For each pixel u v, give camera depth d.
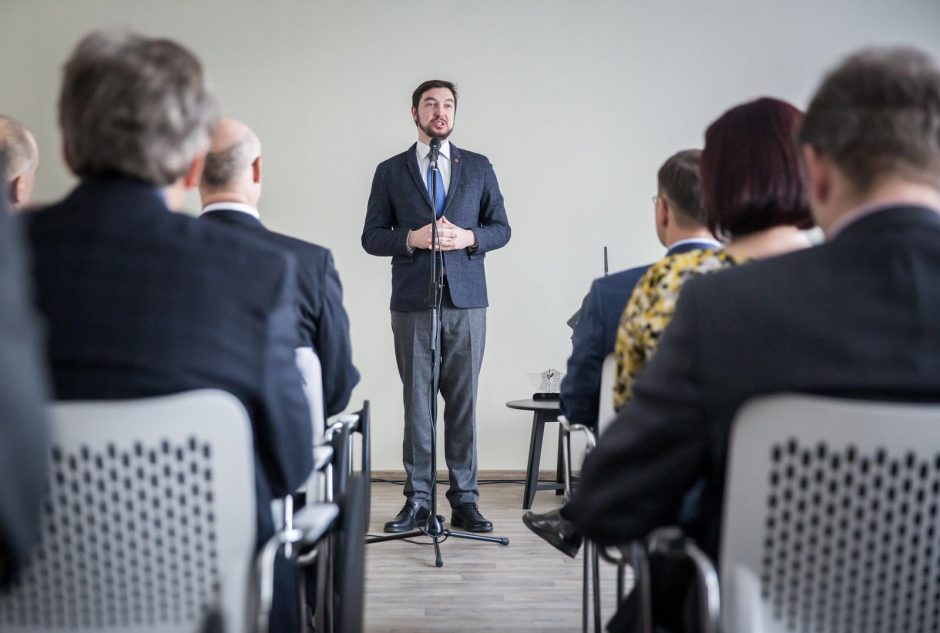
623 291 2.18
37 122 5.82
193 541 1.21
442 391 4.38
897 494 1.04
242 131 2.41
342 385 2.54
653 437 1.16
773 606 1.11
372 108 5.81
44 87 5.82
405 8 5.80
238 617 1.22
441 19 5.80
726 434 1.12
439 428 5.55
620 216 5.84
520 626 3.02
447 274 4.23
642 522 1.21
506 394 5.82
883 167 1.10
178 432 1.18
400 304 4.29
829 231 1.19
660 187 2.04
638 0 5.81
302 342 2.44
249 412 1.34
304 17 5.79
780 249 1.55
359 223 5.82
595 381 2.21
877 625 1.09
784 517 1.08
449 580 3.53
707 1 5.81
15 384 0.85
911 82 1.10
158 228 1.30
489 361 5.82
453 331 4.28
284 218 5.80
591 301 2.19
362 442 2.38
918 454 1.01
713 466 1.17
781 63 5.80
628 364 1.67
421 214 4.30
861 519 1.06
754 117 1.56
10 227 0.93
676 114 5.83
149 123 1.32
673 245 2.00
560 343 5.84
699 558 1.16
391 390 5.81
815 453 1.05
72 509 1.19
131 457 1.18
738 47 5.81
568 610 3.18
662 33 5.81
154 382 1.25
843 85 1.13
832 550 1.07
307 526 1.32
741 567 1.10
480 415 5.82
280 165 5.80
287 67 5.80
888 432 1.01
